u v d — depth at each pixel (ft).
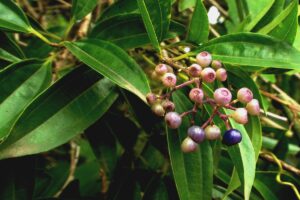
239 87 1.15
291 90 1.92
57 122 1.01
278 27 1.15
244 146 1.00
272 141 1.57
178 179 1.05
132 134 1.37
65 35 1.18
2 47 1.18
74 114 1.03
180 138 1.07
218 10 1.82
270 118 1.68
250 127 1.10
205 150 1.08
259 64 1.02
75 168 1.73
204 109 1.09
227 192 1.03
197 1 1.07
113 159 1.35
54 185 1.55
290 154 1.55
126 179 1.32
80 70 1.07
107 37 1.16
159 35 1.09
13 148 0.94
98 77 1.08
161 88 1.35
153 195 1.26
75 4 1.16
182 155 1.07
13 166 1.11
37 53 1.41
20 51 1.18
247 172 0.98
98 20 1.22
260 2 1.40
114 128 1.37
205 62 0.99
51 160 1.79
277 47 1.03
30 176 1.12
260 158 1.32
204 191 1.06
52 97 1.02
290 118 1.48
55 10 2.12
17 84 1.06
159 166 1.48
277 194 1.28
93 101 1.06
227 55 1.05
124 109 1.50
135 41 1.16
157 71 0.99
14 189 1.11
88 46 1.05
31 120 0.98
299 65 1.01
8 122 1.02
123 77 0.99
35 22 1.21
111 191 1.33
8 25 1.09
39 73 1.09
